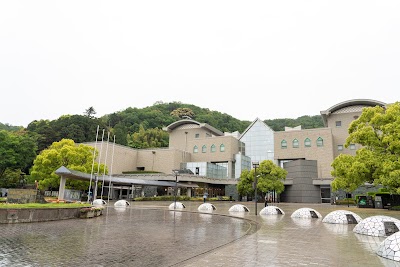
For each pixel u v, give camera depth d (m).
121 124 97.94
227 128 116.00
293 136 60.50
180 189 56.03
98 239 11.48
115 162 61.78
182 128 75.94
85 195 44.38
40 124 79.94
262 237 11.52
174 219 20.36
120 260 8.04
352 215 16.98
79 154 41.44
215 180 58.25
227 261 7.37
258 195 55.12
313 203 50.91
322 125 107.62
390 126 24.78
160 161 66.38
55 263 7.59
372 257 7.90
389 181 22.81
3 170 52.84
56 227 14.64
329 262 7.30
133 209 30.11
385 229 11.89
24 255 8.41
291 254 8.23
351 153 57.06
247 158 68.88
